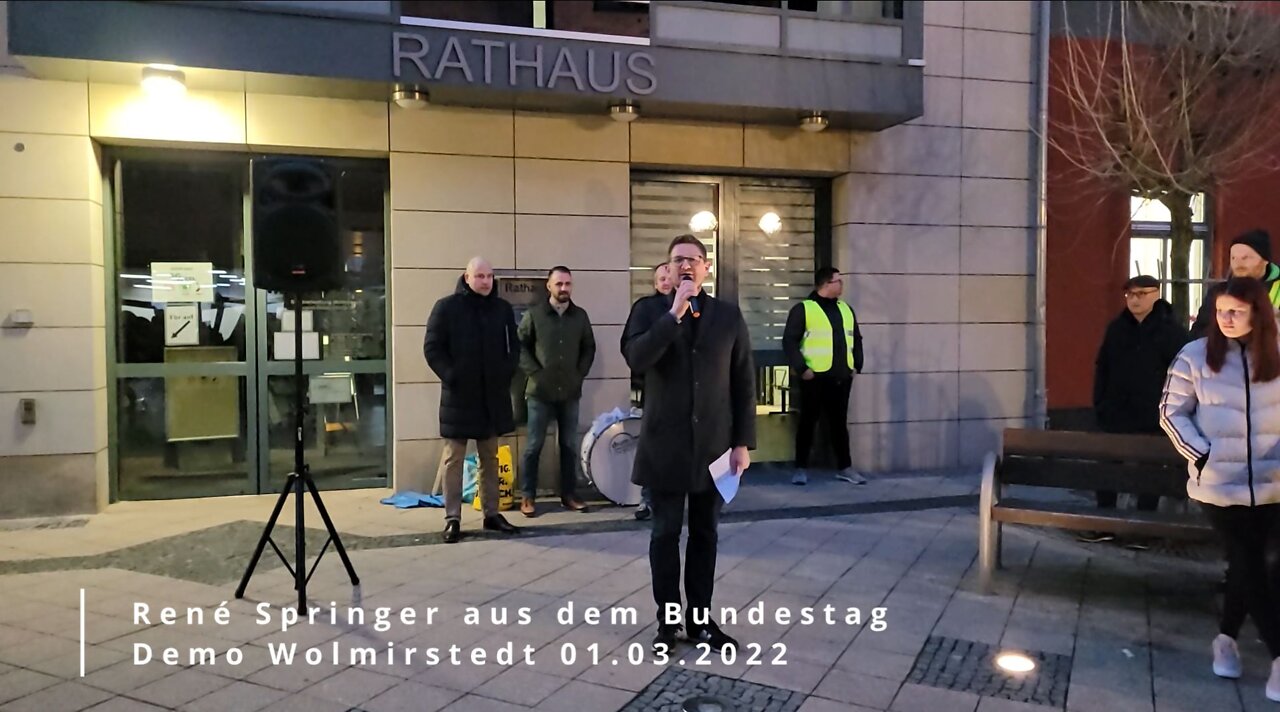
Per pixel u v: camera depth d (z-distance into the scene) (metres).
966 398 9.34
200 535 6.50
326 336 7.90
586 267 8.13
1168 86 8.80
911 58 8.16
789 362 8.34
